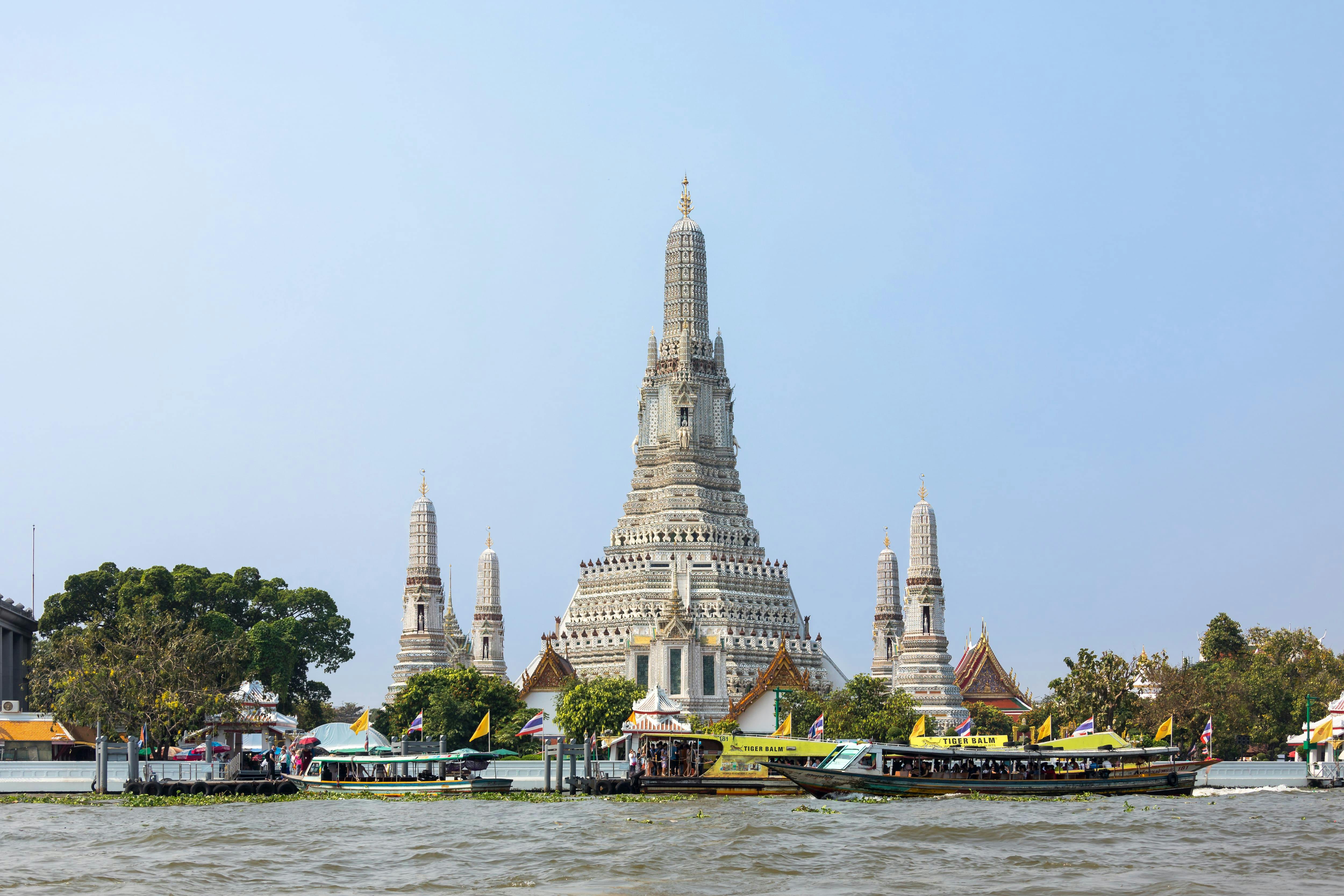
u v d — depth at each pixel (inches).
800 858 3088.1
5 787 5118.1
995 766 4938.5
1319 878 2812.5
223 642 6929.1
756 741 5002.5
